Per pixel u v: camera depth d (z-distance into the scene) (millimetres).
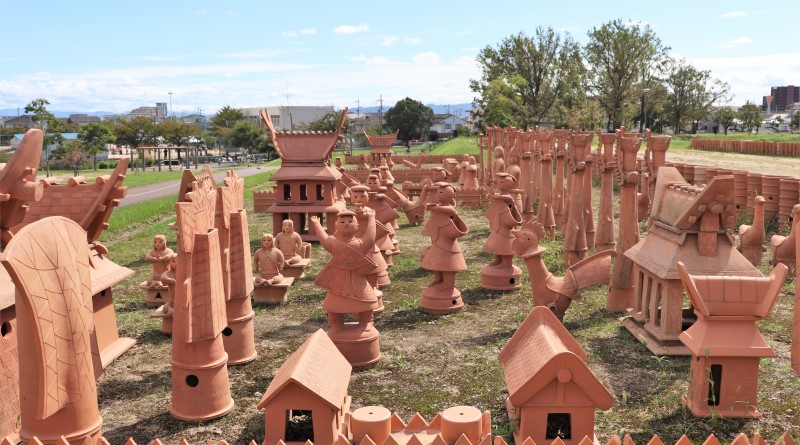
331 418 6629
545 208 18656
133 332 11227
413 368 9320
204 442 7227
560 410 6238
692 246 9258
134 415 7961
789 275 13320
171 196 34812
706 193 8906
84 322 6328
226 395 7969
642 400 7922
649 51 75000
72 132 102562
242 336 9570
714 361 7289
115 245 19719
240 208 9781
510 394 6270
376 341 9531
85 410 6305
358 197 9586
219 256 7969
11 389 7176
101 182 9180
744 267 9109
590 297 12586
